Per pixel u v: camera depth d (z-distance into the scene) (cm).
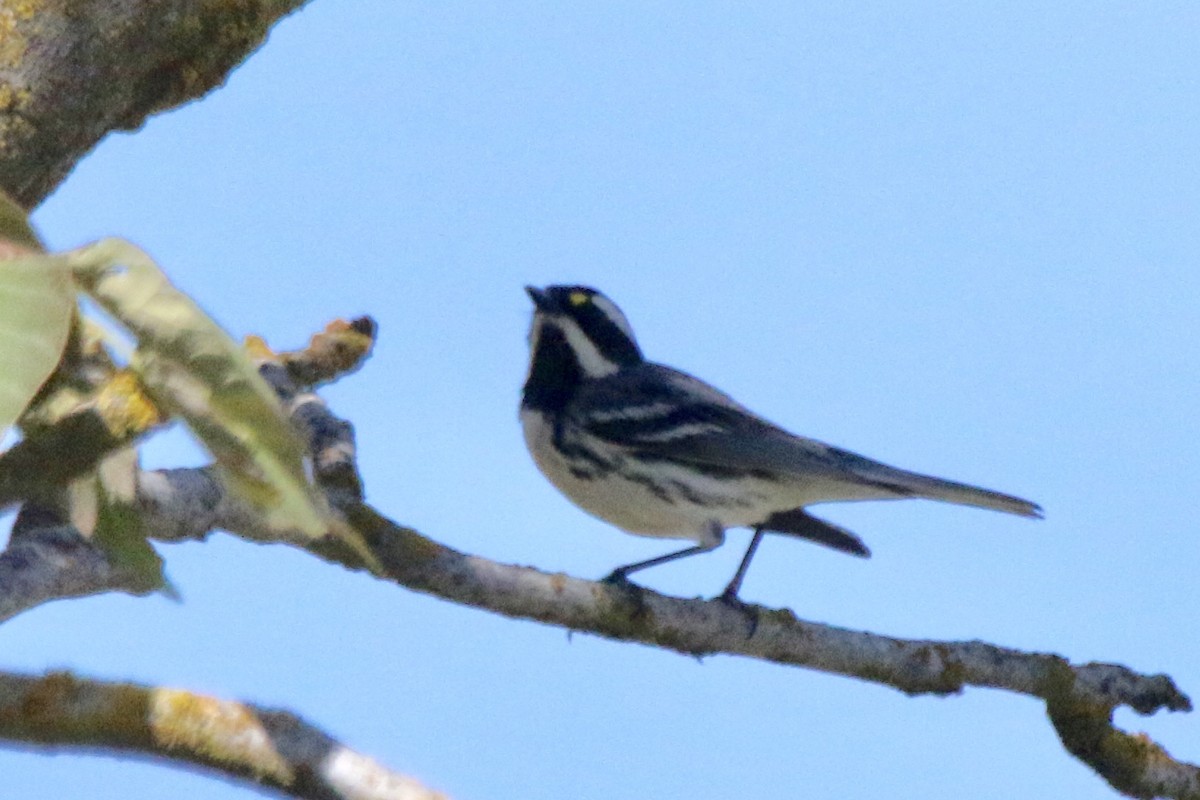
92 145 819
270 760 501
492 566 912
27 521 626
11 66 783
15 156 784
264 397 393
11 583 591
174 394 393
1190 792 1151
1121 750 1128
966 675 1088
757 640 1047
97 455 419
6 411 341
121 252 391
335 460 862
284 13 858
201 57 832
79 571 610
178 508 752
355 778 504
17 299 350
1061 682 1125
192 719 508
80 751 500
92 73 799
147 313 388
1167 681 1158
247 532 784
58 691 505
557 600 959
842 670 1066
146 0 804
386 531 855
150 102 833
